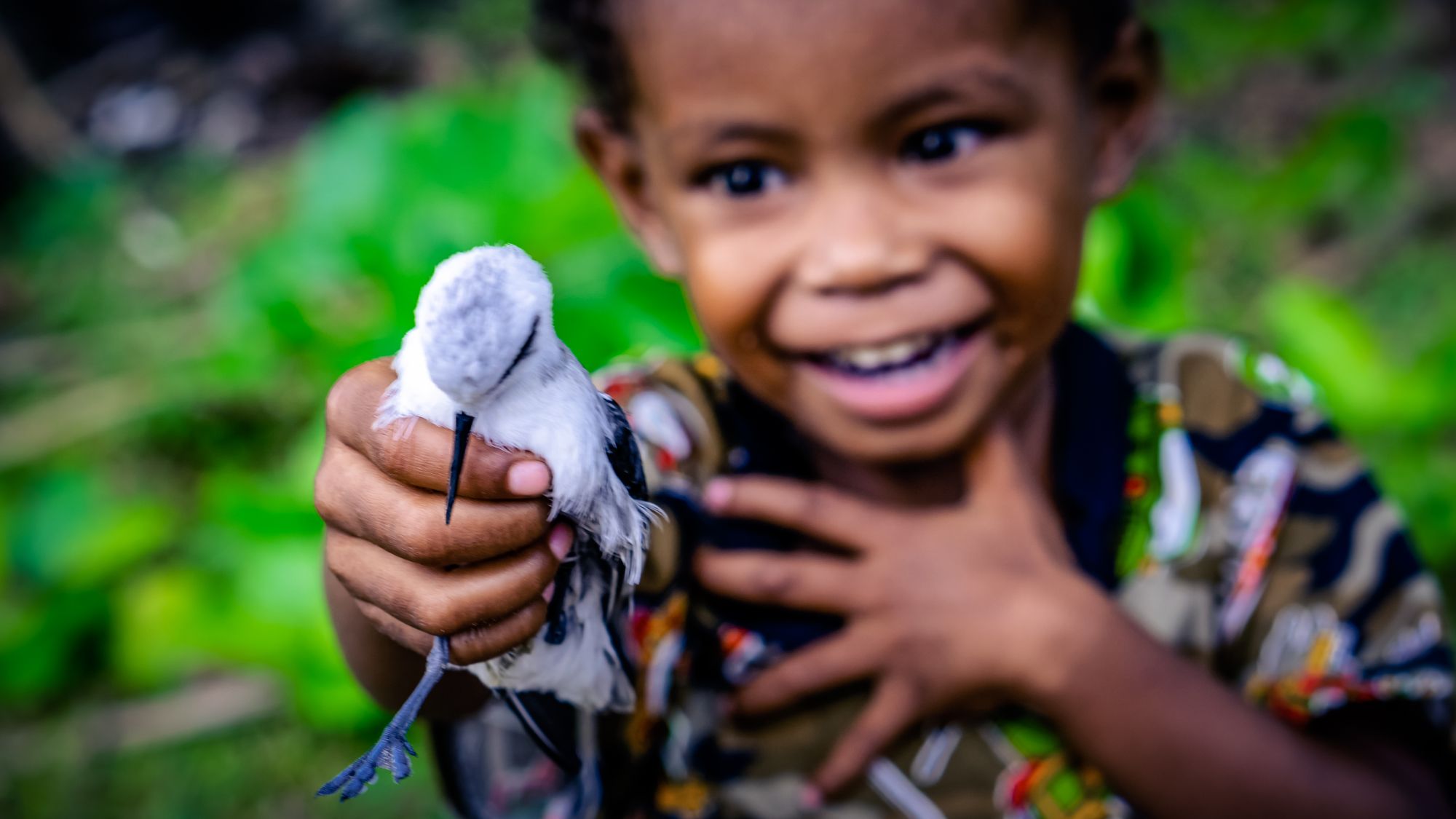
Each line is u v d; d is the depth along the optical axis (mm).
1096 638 1713
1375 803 1747
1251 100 5562
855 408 1737
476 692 1666
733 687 1869
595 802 1844
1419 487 3229
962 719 1816
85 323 4965
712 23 1559
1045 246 1679
